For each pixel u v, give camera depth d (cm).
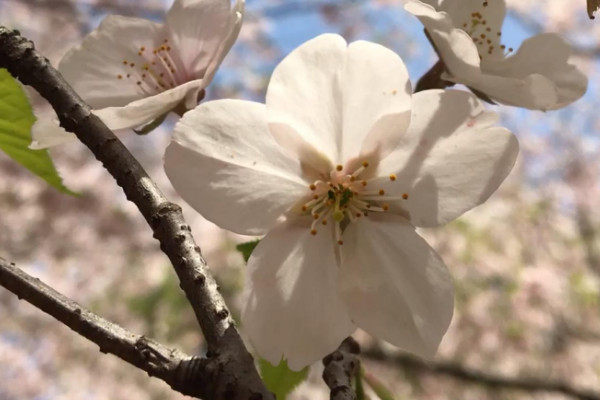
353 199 17
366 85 17
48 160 18
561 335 71
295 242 17
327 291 16
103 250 73
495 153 16
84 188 72
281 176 17
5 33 17
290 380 18
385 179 17
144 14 78
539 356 70
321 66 16
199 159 16
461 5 20
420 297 16
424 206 17
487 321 70
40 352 76
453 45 17
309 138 17
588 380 69
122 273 72
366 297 16
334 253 17
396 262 16
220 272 66
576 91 19
